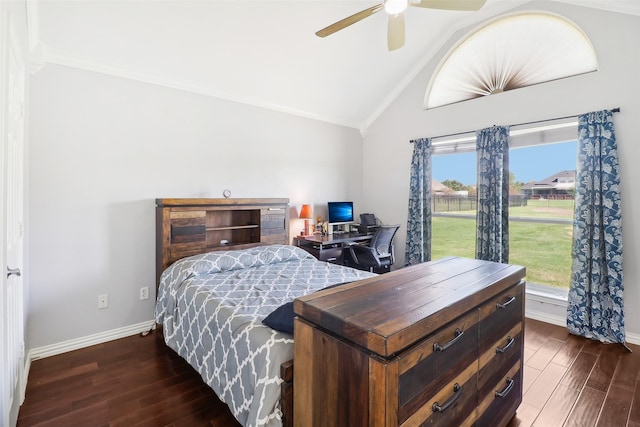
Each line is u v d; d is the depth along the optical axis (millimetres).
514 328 1734
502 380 1614
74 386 2080
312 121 4359
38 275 2438
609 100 2816
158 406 1892
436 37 3900
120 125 2801
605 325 2795
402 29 2434
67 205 2561
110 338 2781
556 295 3268
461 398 1274
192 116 3236
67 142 2547
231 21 2764
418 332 1017
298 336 1229
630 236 2730
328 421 1107
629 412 1863
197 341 2066
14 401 1682
